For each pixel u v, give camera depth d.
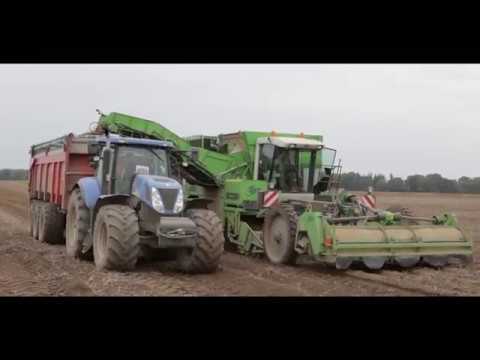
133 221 9.04
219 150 15.61
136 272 9.20
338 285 8.67
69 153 12.74
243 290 8.09
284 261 10.77
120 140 10.29
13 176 129.75
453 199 47.50
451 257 10.82
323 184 13.77
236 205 13.15
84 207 10.70
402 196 55.22
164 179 9.61
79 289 7.83
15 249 12.45
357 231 10.03
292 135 14.41
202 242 9.27
